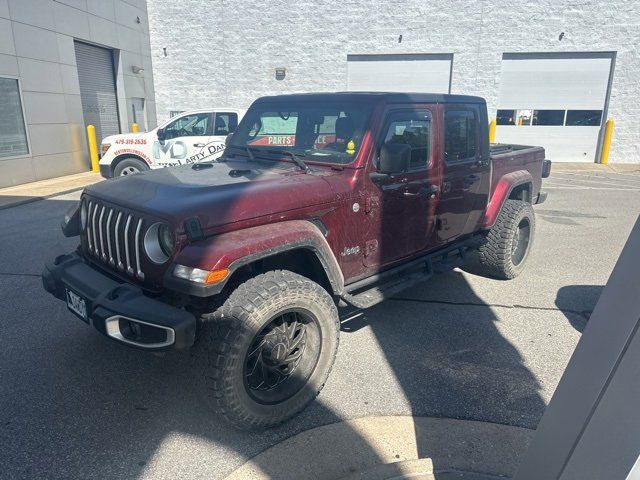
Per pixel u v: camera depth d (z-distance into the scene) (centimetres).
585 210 933
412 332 412
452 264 447
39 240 682
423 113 389
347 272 348
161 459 264
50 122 1246
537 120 1725
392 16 1681
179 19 1744
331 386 332
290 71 1756
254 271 307
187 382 336
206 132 1033
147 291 287
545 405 311
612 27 1599
